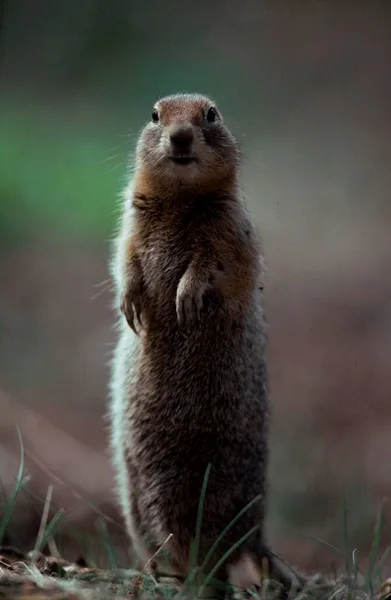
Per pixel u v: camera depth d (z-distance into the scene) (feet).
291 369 55.47
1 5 44.42
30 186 69.56
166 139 28.43
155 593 24.25
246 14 84.12
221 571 28.84
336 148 81.10
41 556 27.14
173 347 29.01
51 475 37.27
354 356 56.29
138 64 77.77
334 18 89.51
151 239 29.43
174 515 29.04
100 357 56.90
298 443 45.96
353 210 74.79
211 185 28.91
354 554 26.68
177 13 80.48
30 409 49.11
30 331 59.57
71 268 66.08
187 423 28.94
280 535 39.68
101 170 69.92
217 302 28.71
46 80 76.02
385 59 88.38
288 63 86.02
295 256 68.64
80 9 77.41
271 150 79.97
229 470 28.94
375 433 47.88
